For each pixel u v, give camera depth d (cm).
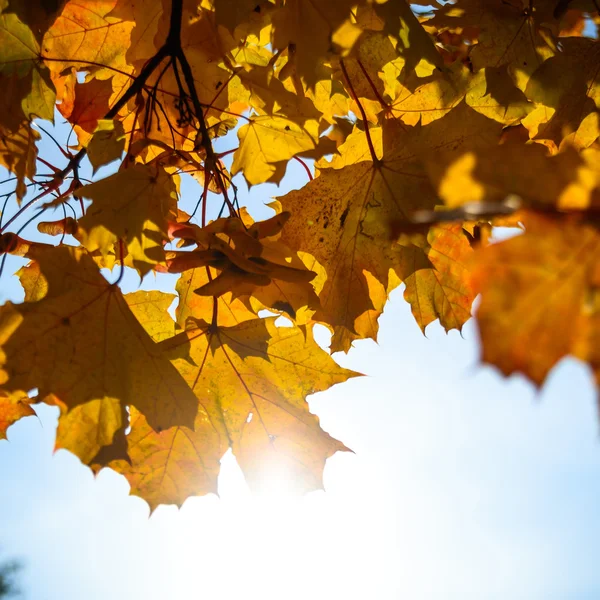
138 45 56
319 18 48
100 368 44
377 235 54
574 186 25
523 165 25
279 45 49
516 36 59
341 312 55
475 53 59
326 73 53
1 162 49
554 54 60
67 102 59
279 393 52
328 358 51
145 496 48
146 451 48
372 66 56
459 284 56
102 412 43
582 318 24
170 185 47
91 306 45
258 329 51
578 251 24
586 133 56
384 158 54
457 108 53
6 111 50
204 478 49
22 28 50
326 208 55
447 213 24
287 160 50
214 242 45
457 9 59
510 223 55
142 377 45
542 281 24
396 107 56
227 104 56
